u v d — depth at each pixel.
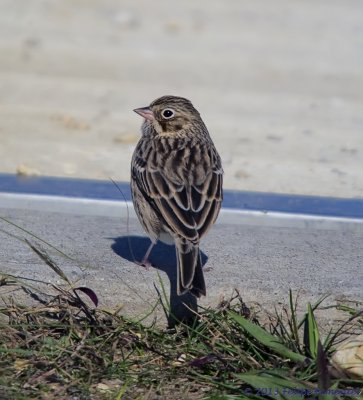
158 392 8.92
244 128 18.23
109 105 20.00
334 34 28.16
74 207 12.62
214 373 9.18
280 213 12.59
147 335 9.59
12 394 8.62
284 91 21.84
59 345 9.27
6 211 12.31
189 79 22.80
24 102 19.94
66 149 16.17
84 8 30.38
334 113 19.80
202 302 10.05
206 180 10.25
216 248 11.20
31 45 25.45
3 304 9.95
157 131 11.20
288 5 32.06
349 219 12.42
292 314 9.59
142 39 26.91
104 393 8.86
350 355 9.05
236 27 28.84
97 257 10.74
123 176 14.54
